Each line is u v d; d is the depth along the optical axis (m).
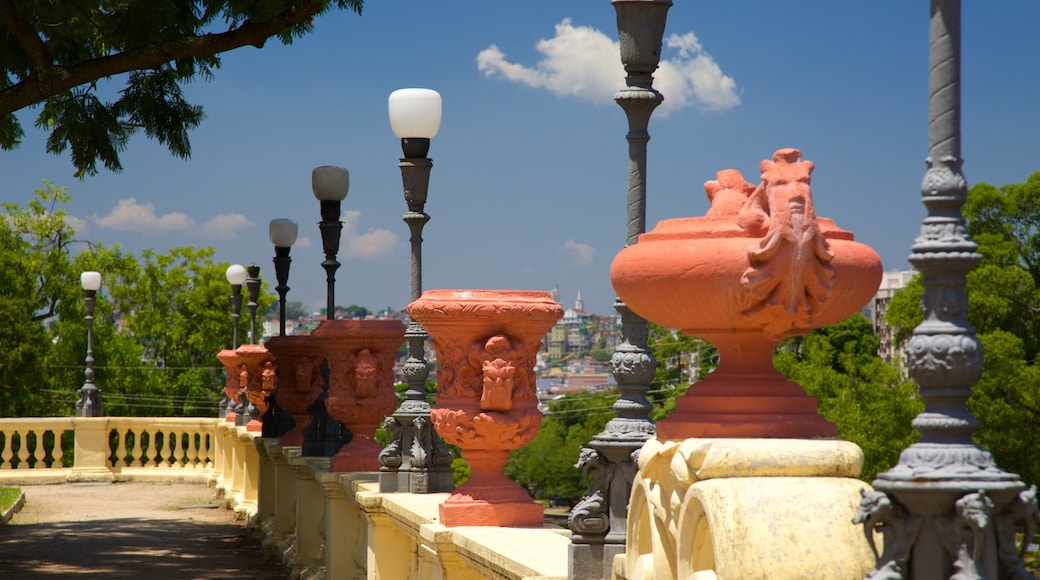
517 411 6.40
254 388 17.33
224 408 24.81
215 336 51.94
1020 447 30.47
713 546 3.12
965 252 2.84
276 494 12.85
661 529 3.71
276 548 12.62
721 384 3.64
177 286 52.00
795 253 3.37
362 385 9.53
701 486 3.25
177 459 24.42
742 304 3.44
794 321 3.46
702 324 3.59
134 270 51.38
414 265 8.68
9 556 13.05
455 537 6.06
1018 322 33.03
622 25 4.71
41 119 12.32
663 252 3.50
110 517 17.41
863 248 3.53
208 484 22.86
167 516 17.58
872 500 2.80
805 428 3.51
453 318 6.30
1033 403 30.30
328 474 9.34
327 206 12.12
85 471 23.83
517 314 6.33
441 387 6.48
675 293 3.50
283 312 15.47
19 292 46.69
